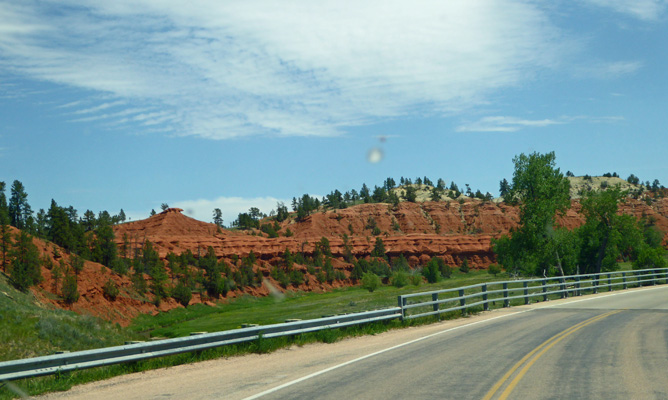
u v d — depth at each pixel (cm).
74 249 10275
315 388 851
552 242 6000
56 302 7600
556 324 1688
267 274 14962
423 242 19875
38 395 880
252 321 5338
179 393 855
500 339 1381
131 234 17862
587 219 7212
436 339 1426
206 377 998
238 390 858
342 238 19750
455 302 2773
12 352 2997
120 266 10494
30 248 7688
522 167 5906
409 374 945
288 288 14300
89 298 8400
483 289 2272
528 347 1230
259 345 1313
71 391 910
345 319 1617
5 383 910
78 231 10675
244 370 1062
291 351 1334
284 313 5681
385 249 19538
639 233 7031
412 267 18888
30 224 10275
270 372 1021
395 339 1472
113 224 18888
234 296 12419
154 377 1027
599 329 1535
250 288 13125
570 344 1261
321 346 1410
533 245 6025
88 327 4038
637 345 1226
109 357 1048
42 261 8144
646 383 830
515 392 784
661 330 1490
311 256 18075
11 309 3700
